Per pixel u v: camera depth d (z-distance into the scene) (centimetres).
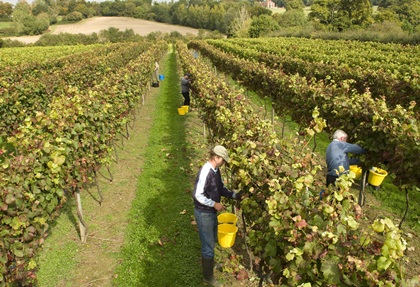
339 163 590
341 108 741
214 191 480
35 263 453
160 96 1984
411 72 1342
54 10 13588
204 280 521
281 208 344
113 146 1020
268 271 396
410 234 628
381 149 640
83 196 813
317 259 293
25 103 1120
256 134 571
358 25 6425
